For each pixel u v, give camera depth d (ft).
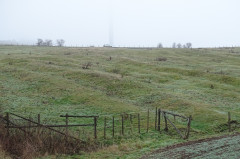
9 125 79.71
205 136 98.07
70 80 190.29
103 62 277.85
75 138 81.30
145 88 172.24
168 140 91.50
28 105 135.64
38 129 78.69
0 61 260.01
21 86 174.60
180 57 336.49
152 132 102.01
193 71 233.14
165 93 161.07
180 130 105.40
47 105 138.41
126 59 290.35
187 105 138.51
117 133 98.99
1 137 74.69
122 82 183.73
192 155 69.82
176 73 234.58
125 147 81.35
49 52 347.36
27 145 72.64
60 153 75.31
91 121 114.42
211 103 149.79
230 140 86.07
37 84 177.47
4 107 128.06
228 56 351.46
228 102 154.20
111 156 74.08
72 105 140.26
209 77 216.74
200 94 168.25
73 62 265.95
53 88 166.81
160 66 259.39
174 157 68.74
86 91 162.20
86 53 340.80
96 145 84.17
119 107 134.51
